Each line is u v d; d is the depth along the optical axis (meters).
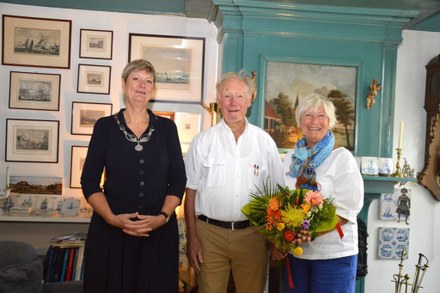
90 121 3.36
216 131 2.33
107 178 2.03
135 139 2.04
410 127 3.55
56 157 3.33
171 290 2.05
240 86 2.24
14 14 3.29
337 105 3.24
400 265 3.34
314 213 1.91
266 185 2.32
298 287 2.12
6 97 3.30
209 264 2.29
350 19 3.16
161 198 2.05
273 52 3.18
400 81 3.55
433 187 3.52
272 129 3.20
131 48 3.39
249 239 2.27
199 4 3.17
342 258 2.01
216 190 2.25
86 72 3.36
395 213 3.54
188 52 3.45
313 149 2.11
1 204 3.20
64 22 3.33
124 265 1.99
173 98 3.43
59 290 2.29
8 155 3.29
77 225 3.31
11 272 1.97
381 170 3.13
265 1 3.04
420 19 3.32
